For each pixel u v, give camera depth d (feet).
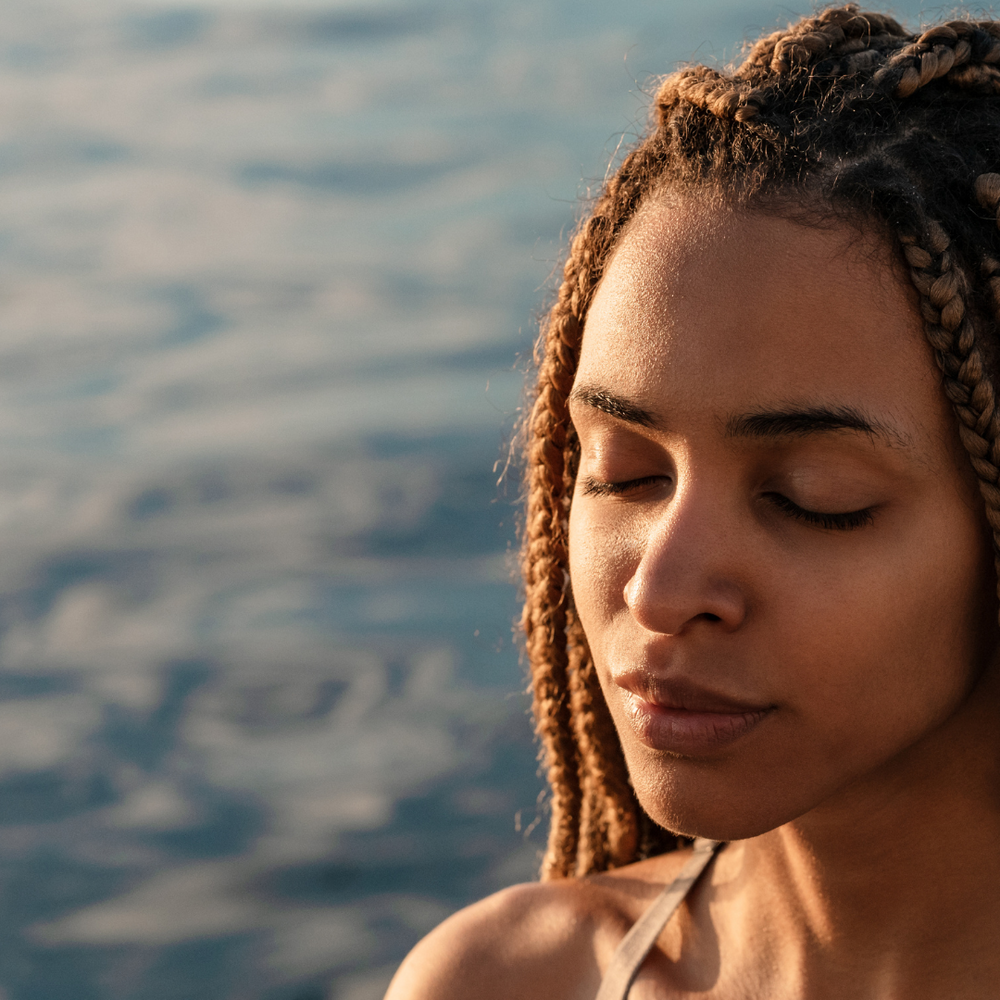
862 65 3.21
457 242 77.20
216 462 46.85
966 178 3.08
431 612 35.55
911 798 3.42
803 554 2.96
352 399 52.37
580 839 4.64
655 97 3.51
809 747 3.03
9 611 37.27
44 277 75.31
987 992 3.40
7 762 30.22
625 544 3.19
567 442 3.92
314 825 27.17
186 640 35.27
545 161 95.61
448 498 42.29
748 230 2.99
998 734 3.36
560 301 3.78
